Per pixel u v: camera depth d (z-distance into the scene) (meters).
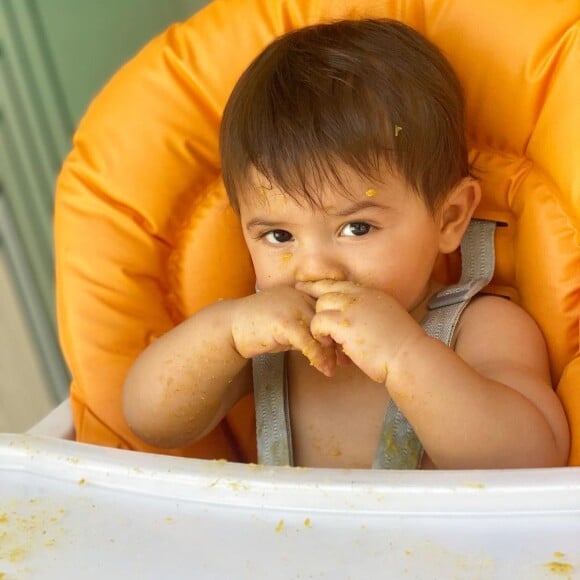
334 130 0.68
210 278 0.84
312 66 0.71
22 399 1.57
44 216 1.43
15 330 1.50
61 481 0.56
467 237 0.80
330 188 0.68
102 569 0.49
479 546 0.47
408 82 0.70
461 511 0.49
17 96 1.32
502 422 0.63
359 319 0.65
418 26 0.77
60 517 0.53
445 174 0.73
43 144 1.37
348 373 0.80
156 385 0.75
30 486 0.56
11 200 1.40
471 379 0.64
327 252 0.71
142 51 0.84
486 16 0.74
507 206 0.78
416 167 0.70
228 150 0.74
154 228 0.82
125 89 0.82
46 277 1.48
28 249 1.45
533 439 0.64
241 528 0.51
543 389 0.69
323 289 0.69
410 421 0.65
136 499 0.54
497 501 0.49
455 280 0.85
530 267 0.74
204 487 0.53
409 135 0.69
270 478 0.53
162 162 0.81
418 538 0.48
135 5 1.32
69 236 0.82
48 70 1.32
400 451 0.75
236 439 0.90
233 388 0.84
